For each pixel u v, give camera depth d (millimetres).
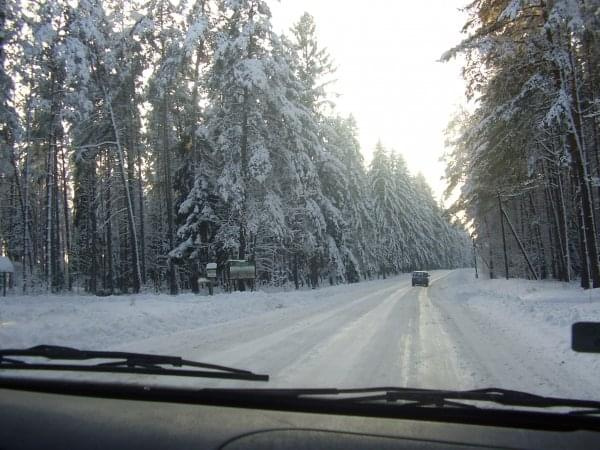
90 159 30188
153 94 28812
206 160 30344
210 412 3514
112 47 27734
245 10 25625
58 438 2930
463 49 18078
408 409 3402
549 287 23906
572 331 3479
